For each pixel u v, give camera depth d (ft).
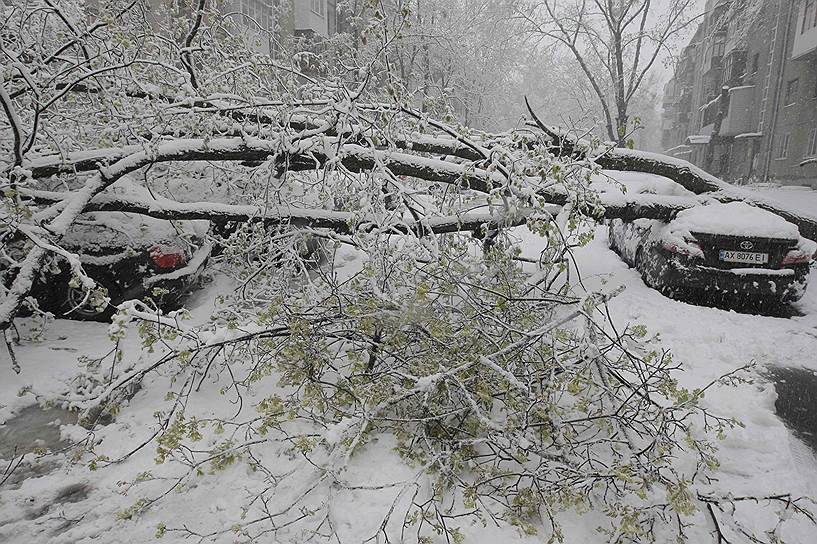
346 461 8.73
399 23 15.56
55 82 16.14
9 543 8.14
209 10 17.72
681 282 19.60
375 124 14.88
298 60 17.49
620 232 26.68
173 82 18.29
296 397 11.76
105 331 16.21
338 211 19.16
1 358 14.10
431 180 17.42
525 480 9.64
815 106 83.10
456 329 11.23
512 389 9.93
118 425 11.20
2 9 16.43
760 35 101.35
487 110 73.72
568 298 12.07
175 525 8.48
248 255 17.66
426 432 10.25
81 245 15.83
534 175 14.16
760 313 19.47
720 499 7.84
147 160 15.23
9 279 15.80
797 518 9.02
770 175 96.12
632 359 10.07
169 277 16.63
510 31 69.87
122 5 18.15
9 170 13.79
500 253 13.43
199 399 12.21
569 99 85.87
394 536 8.21
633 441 9.29
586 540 8.33
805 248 19.01
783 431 11.53
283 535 8.23
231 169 19.86
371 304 10.88
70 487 9.41
